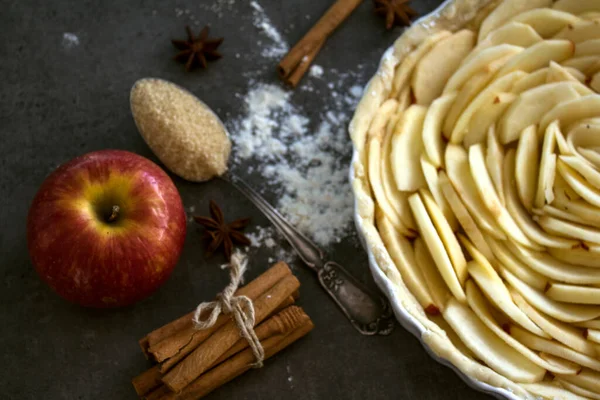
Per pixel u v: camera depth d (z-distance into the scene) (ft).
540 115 1.51
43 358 1.55
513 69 1.54
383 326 1.57
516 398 1.38
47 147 1.69
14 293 1.59
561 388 1.42
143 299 1.59
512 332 1.45
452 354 1.40
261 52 1.78
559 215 1.47
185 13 1.81
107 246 1.46
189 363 1.46
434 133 1.53
